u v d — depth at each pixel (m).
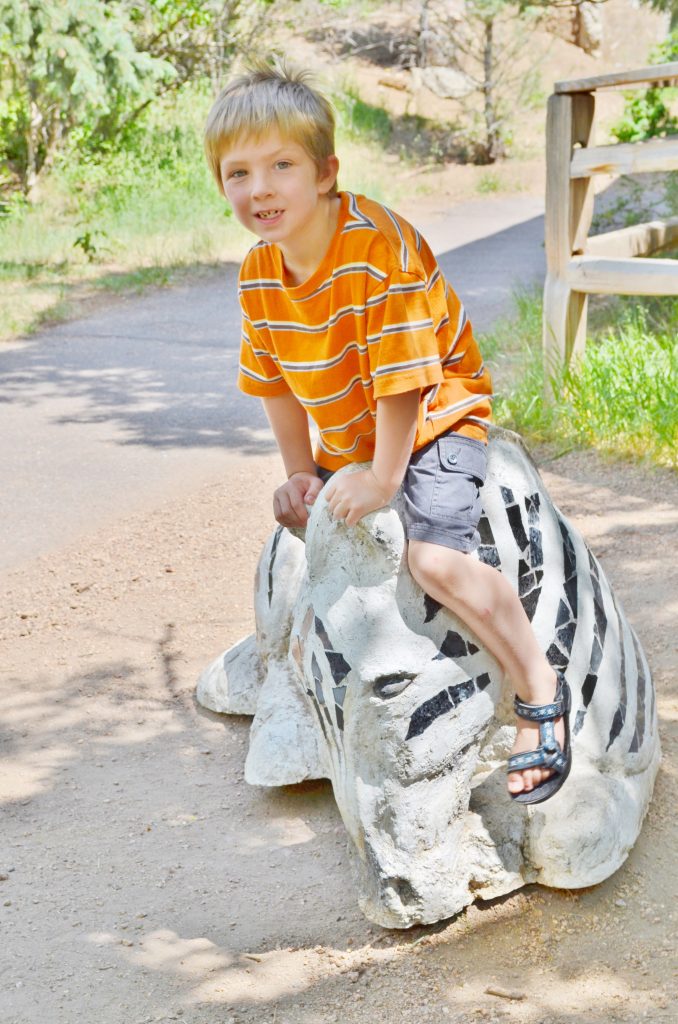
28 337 11.84
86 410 8.99
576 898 3.03
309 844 3.39
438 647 2.93
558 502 6.06
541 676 2.94
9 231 16.66
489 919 2.98
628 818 3.11
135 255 15.96
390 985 2.78
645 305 9.80
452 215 19.84
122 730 4.18
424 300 2.74
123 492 6.97
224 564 5.73
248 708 4.12
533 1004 2.68
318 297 2.83
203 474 7.26
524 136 26.16
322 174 2.78
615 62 29.75
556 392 7.25
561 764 2.90
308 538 3.04
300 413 3.43
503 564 3.07
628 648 3.49
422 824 2.92
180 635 4.95
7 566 5.89
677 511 5.80
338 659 2.94
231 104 2.72
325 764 3.56
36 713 4.34
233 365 10.34
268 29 23.47
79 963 2.91
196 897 3.17
